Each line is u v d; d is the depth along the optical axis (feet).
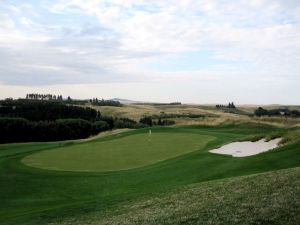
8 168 102.47
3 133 315.58
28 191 79.77
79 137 344.49
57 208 64.18
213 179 76.28
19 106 422.82
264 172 70.49
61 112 416.67
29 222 56.95
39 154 125.08
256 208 44.32
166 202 56.75
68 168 98.78
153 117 552.00
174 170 87.56
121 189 76.74
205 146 120.16
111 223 49.08
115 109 645.92
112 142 143.33
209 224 41.32
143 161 102.06
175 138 144.15
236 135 153.58
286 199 45.85
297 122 214.07
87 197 73.00
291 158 83.82
